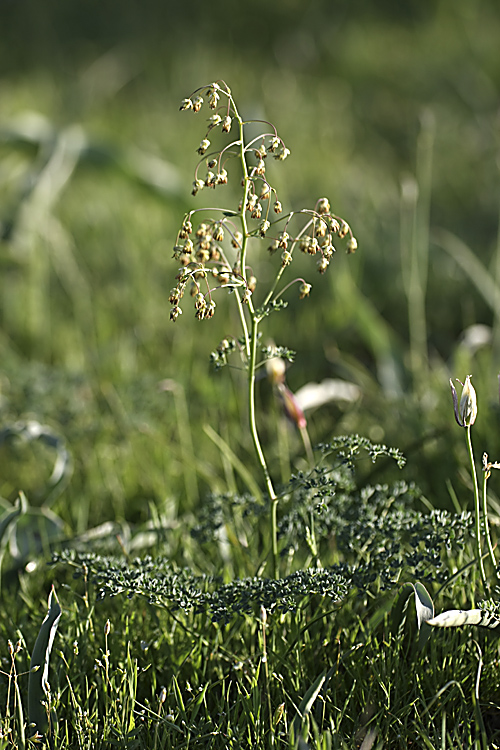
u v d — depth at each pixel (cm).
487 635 247
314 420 424
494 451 355
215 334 518
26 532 310
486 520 241
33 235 553
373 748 223
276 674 235
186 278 226
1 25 1367
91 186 767
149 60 1202
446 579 242
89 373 468
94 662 249
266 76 1138
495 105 975
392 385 432
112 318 549
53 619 231
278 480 367
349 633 255
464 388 226
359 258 561
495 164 786
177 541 311
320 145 906
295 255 605
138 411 404
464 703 226
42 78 1159
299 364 480
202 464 371
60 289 599
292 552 276
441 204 734
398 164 863
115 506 362
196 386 448
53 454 396
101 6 1403
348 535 262
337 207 675
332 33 1269
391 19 1347
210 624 259
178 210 574
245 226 236
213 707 244
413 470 352
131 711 224
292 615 248
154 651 256
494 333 452
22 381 414
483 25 1274
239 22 1347
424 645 228
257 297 557
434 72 1103
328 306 548
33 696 229
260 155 229
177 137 915
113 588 234
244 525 317
